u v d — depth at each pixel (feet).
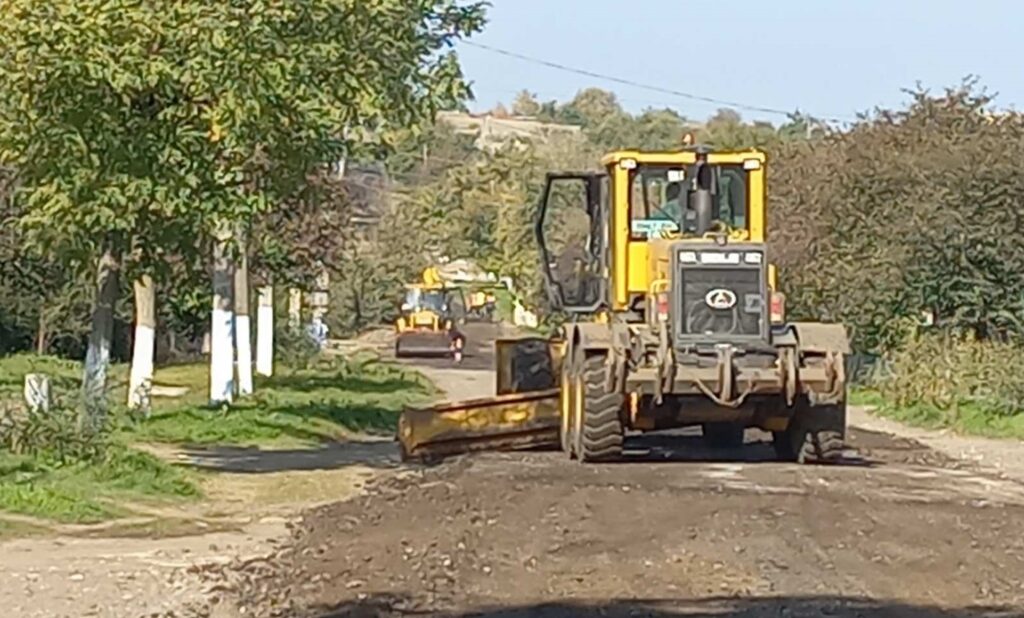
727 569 56.18
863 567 56.80
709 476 86.58
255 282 183.11
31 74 78.74
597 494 77.10
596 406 91.86
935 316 167.12
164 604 52.08
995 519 70.23
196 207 82.02
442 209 443.32
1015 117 181.06
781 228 193.26
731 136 279.08
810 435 93.66
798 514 69.77
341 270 214.90
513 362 112.37
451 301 373.61
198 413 122.21
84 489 77.41
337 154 89.40
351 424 130.21
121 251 89.76
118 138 80.74
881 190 186.60
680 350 90.48
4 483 75.41
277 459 101.76
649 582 53.72
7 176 106.22
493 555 59.47
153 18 79.05
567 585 53.21
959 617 48.08
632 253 98.99
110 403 97.35
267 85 80.79
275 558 61.52
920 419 141.79
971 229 163.32
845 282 177.27
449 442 101.45
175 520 73.15
